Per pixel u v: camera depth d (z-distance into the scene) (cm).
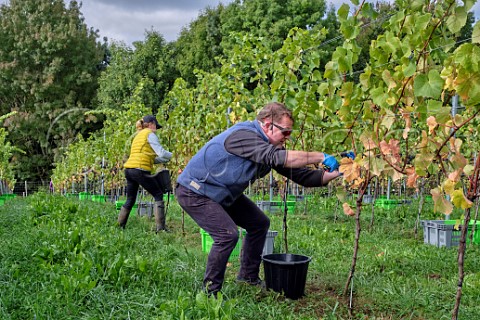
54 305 307
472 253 508
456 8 267
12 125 2428
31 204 792
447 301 345
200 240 599
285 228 448
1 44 2923
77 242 448
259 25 2197
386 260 466
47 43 2764
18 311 302
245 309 321
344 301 349
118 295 327
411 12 317
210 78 705
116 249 454
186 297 309
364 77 332
